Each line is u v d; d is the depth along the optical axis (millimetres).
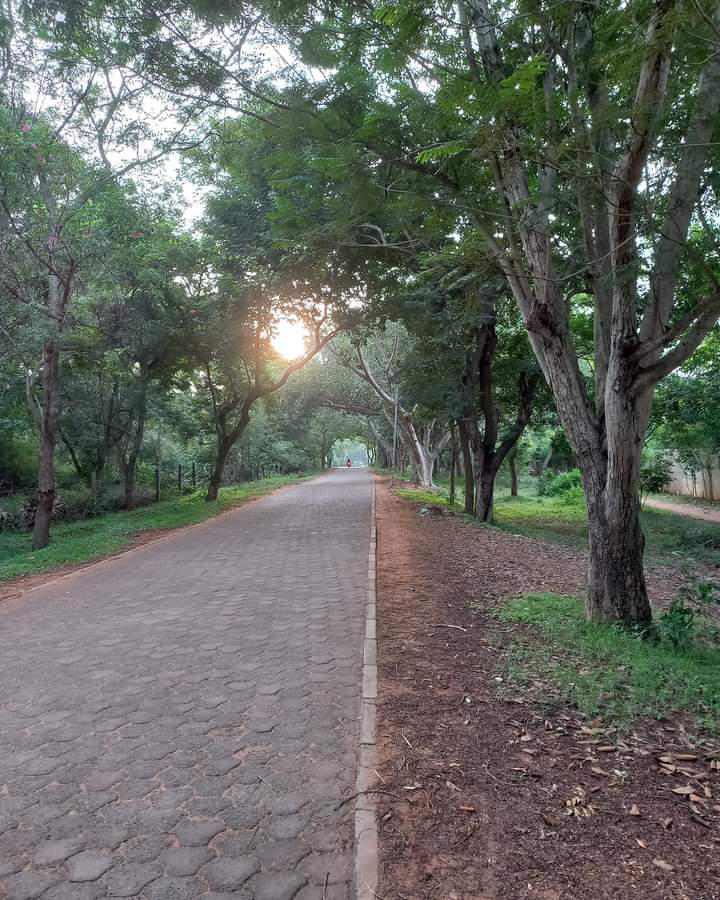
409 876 2373
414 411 21531
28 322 11117
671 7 3248
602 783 3014
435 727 3625
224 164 8016
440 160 5125
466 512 17594
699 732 3607
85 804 2959
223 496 23656
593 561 5820
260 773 3217
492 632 5555
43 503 12016
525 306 5816
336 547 10773
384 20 4086
